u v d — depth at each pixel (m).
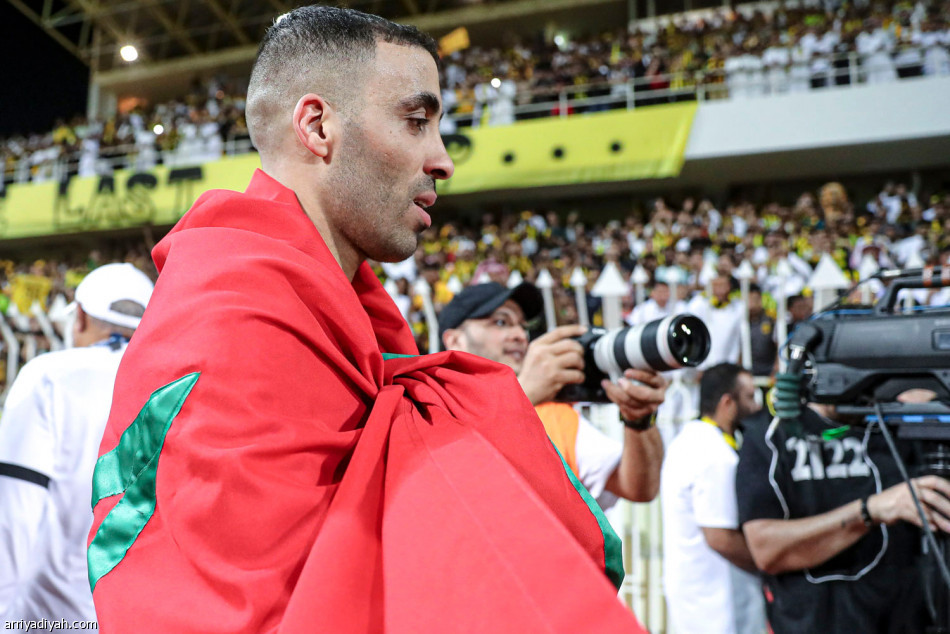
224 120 11.77
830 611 1.81
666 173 9.62
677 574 2.41
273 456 0.61
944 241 7.45
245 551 0.58
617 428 3.20
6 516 1.60
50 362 1.71
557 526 0.58
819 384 1.58
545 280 3.92
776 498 1.89
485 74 11.13
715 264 5.43
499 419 0.75
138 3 14.15
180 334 0.66
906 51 9.40
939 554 1.41
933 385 1.48
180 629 0.57
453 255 8.65
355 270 0.88
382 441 0.68
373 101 0.83
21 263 13.34
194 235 0.75
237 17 14.38
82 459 1.66
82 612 1.64
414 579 0.58
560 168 9.88
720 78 10.20
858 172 10.69
